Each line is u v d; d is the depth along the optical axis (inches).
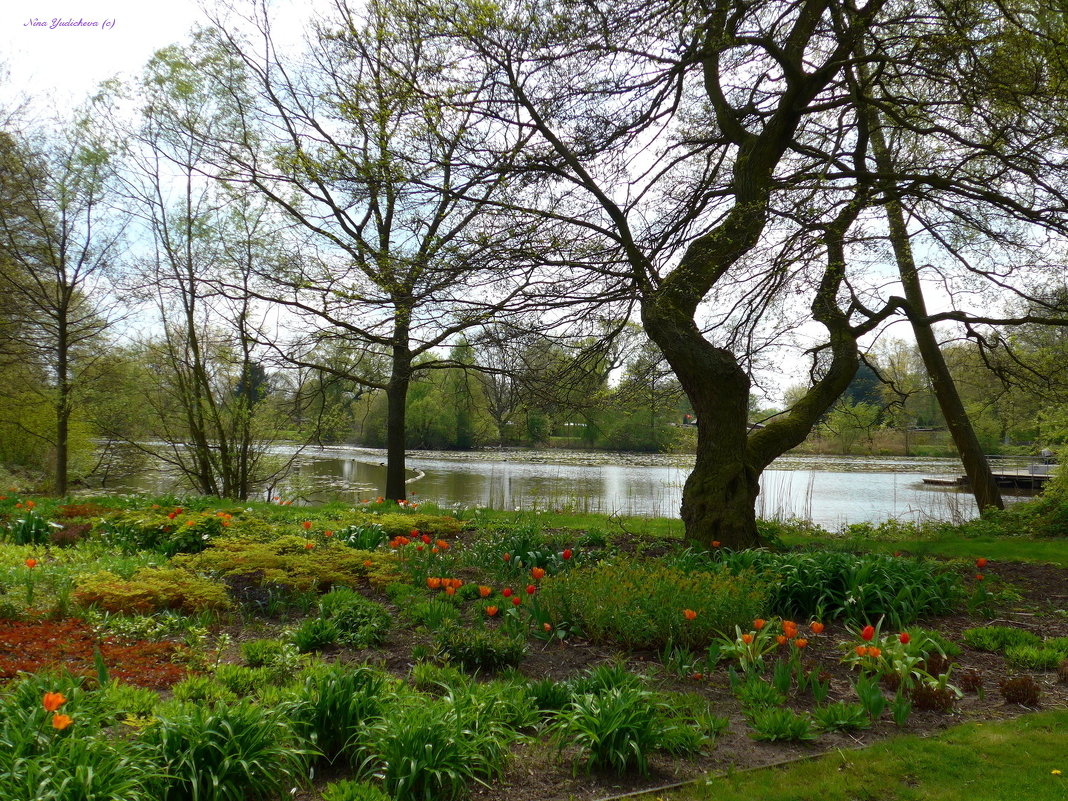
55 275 725.9
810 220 332.8
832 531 654.5
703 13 317.1
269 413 705.6
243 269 617.6
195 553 364.5
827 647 245.1
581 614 251.3
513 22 326.0
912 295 657.6
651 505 808.3
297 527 434.0
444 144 333.4
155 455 730.2
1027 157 331.0
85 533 396.5
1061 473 628.7
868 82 379.9
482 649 213.6
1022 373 516.4
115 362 784.3
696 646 236.7
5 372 834.8
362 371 698.8
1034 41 298.2
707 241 381.1
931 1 327.6
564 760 160.4
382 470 1283.2
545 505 730.2
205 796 129.6
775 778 153.3
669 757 164.2
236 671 193.0
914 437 2031.3
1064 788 148.8
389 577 301.9
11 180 688.4
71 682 166.1
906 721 187.5
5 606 242.8
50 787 116.7
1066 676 219.6
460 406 767.7
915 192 356.5
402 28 327.6
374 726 147.6
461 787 141.6
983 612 294.5
